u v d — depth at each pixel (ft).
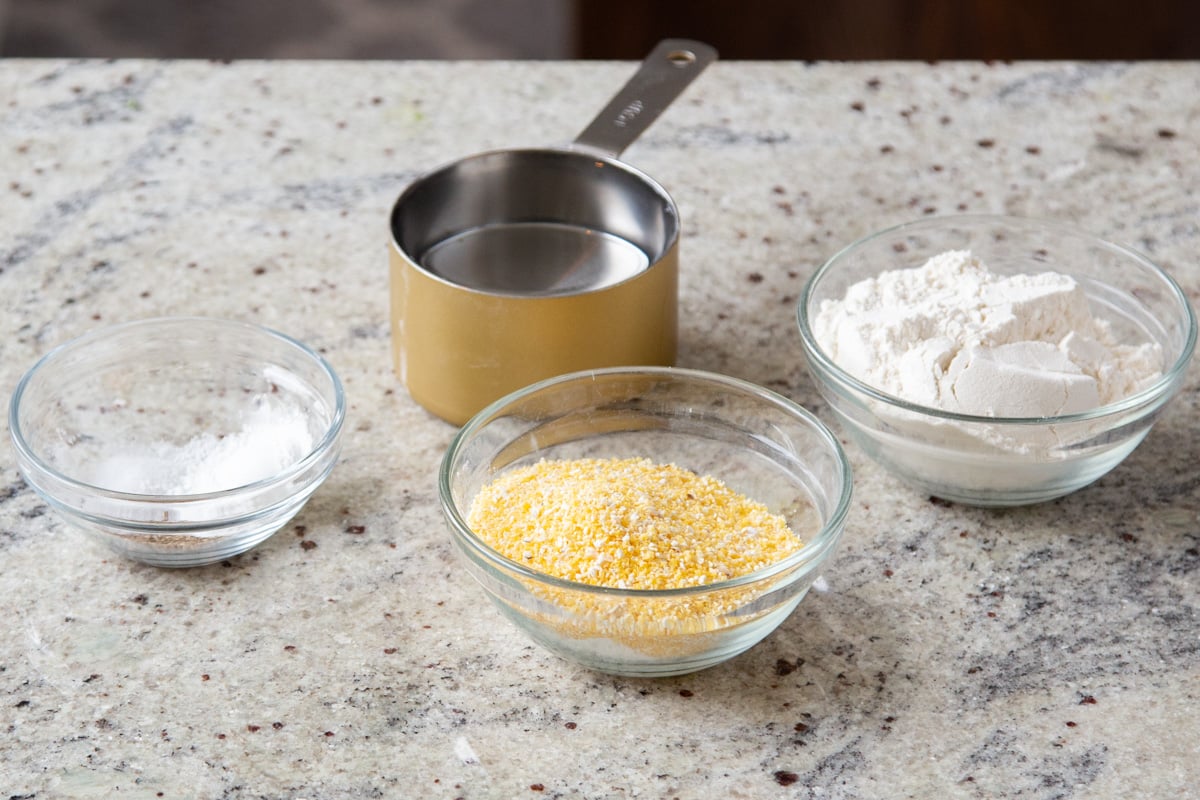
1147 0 4.87
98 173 2.94
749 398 2.42
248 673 2.30
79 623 2.35
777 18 4.91
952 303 2.46
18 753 2.23
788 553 2.30
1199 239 2.82
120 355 2.55
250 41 5.22
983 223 2.63
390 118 3.07
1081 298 2.47
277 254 2.81
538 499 2.34
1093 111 3.07
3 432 2.56
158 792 2.19
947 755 2.23
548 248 2.64
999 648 2.32
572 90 3.14
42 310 2.71
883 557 2.42
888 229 2.61
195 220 2.86
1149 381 2.42
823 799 2.19
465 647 2.33
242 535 2.36
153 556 2.38
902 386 2.40
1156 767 2.21
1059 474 2.38
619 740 2.24
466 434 2.34
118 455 2.50
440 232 2.64
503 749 2.23
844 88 3.13
